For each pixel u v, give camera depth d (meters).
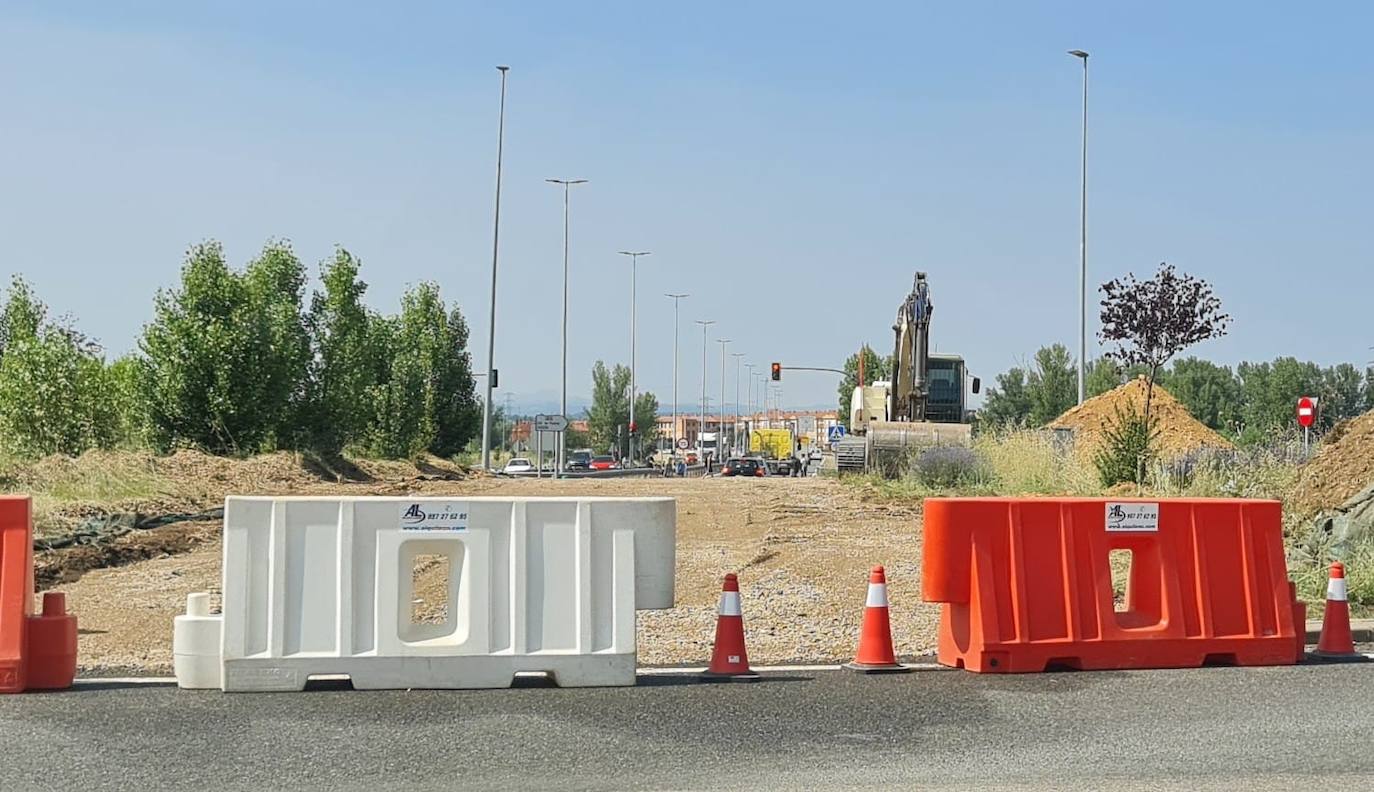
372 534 11.01
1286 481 23.59
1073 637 11.93
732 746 9.12
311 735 9.35
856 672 11.82
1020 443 31.95
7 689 10.62
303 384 41.41
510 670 11.03
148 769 8.45
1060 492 28.44
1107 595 12.06
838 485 36.22
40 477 28.50
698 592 16.27
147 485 28.98
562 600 11.17
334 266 46.94
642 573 11.33
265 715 9.95
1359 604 15.97
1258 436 43.09
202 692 10.77
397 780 8.27
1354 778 8.30
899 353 40.44
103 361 39.88
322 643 10.88
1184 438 41.50
